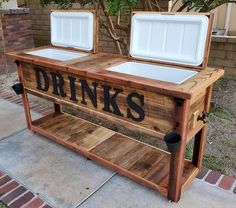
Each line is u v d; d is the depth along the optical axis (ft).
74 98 6.93
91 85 6.32
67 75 6.77
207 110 6.12
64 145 8.17
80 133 8.45
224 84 12.85
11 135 9.02
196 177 6.80
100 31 13.23
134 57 6.86
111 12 8.19
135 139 8.38
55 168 7.32
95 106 6.50
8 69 15.60
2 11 14.32
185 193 6.31
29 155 7.91
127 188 6.56
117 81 5.59
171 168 5.68
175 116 5.14
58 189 6.57
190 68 5.96
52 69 7.09
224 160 7.55
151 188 6.40
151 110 5.47
